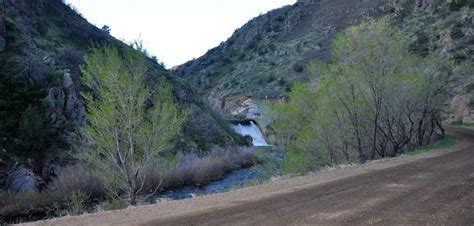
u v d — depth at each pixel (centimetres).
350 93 2345
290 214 761
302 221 705
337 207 820
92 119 1766
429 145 2658
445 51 5994
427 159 1759
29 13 4419
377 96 2320
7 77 3162
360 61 2342
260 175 2908
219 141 4775
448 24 6900
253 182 1869
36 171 2653
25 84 3203
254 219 721
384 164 1625
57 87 3250
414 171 1370
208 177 3278
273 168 2531
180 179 3039
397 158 1894
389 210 789
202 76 15112
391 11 10150
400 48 2439
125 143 1802
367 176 1266
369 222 694
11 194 2330
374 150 2339
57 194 2331
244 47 16775
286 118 2489
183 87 5309
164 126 1872
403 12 8988
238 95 10462
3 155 2594
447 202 865
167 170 2475
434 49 6394
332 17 14538
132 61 1895
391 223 688
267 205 846
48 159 2744
